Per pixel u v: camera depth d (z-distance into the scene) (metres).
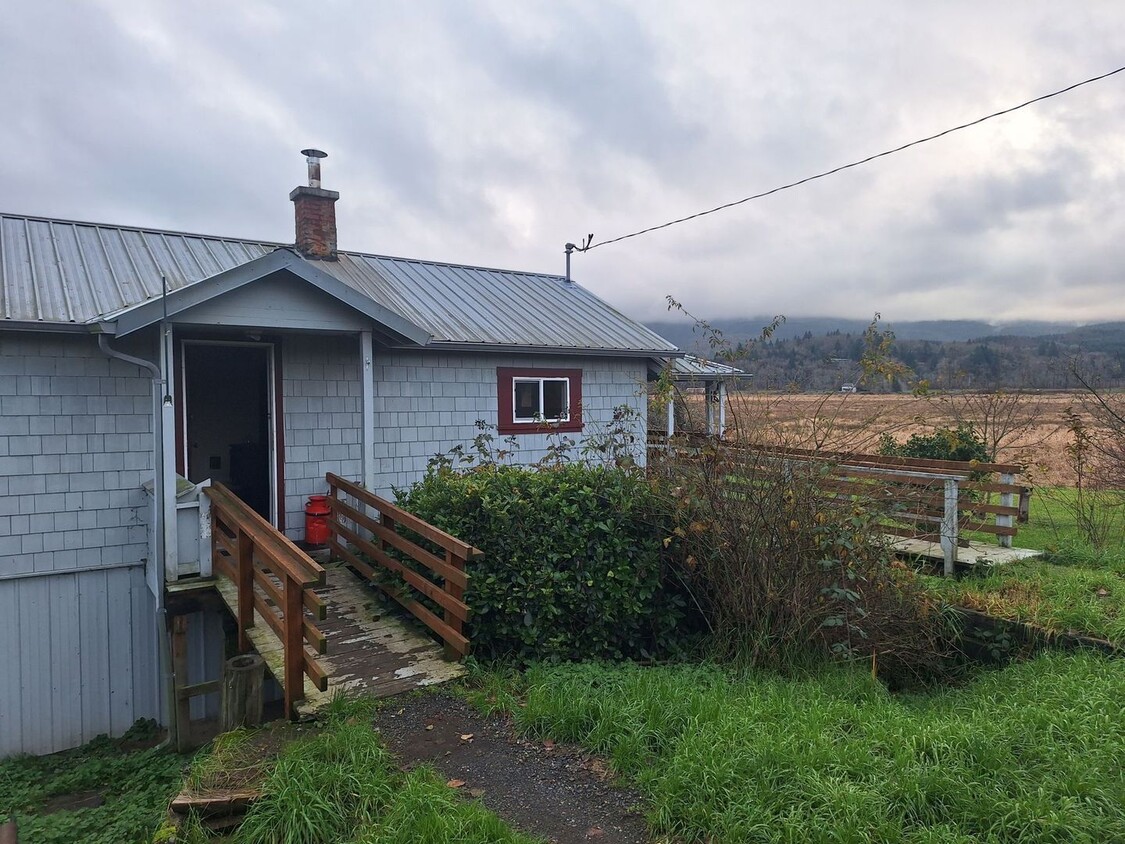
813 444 6.44
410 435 10.27
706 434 7.11
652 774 4.02
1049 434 11.58
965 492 9.33
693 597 7.04
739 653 6.29
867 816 3.42
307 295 8.02
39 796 6.47
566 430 11.72
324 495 9.23
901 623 6.46
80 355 7.80
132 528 8.11
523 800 4.00
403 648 6.30
